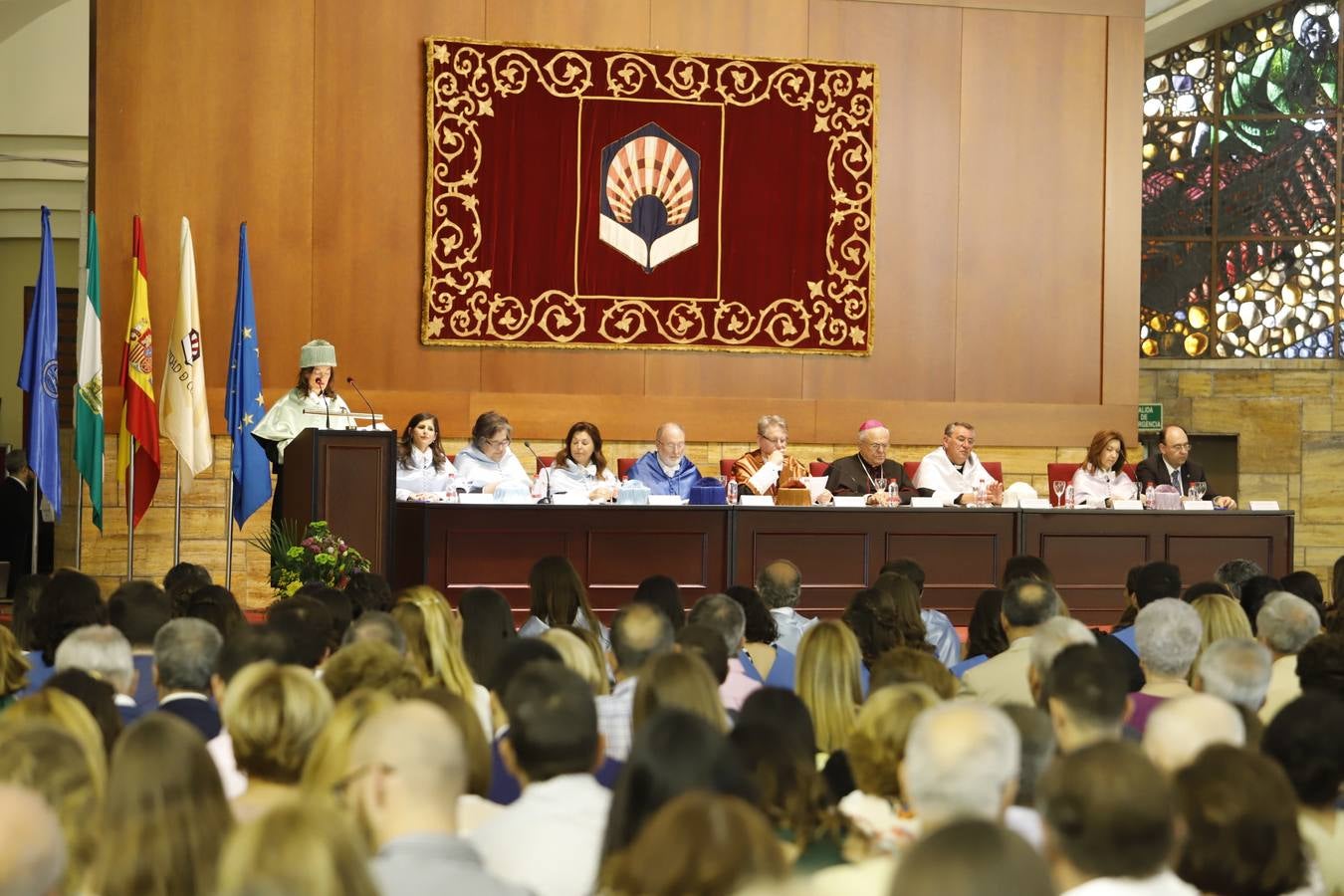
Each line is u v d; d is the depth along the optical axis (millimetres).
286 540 8344
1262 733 3264
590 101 12133
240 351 10766
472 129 11961
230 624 5297
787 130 12406
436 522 9250
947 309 12641
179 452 10750
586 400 12164
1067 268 12812
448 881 2201
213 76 11680
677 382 12328
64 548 13031
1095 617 9914
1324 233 14945
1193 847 2400
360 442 8492
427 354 11977
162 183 11602
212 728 3912
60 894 1834
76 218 13383
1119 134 12852
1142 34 12883
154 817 2199
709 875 1652
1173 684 4449
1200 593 6301
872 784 3012
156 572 11555
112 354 11508
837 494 10766
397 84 11930
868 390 12570
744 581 9562
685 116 12266
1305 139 14977
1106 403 12836
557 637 4234
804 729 3270
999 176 12719
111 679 4082
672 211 12258
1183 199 15102
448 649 4422
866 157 12484
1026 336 12758
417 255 11961
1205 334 15023
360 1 11898
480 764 3266
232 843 1646
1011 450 12734
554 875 2729
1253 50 15023
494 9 12047
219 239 11672
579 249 12133
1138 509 10125
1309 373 14844
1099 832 2131
